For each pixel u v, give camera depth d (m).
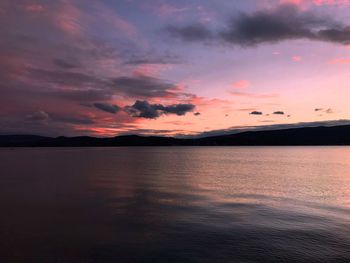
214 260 15.23
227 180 47.72
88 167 75.00
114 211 25.06
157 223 21.48
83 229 19.98
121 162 98.81
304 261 15.07
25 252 15.99
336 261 15.05
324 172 62.94
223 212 24.83
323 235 18.84
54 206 26.88
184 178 50.50
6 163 89.81
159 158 129.38
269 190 37.06
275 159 119.56
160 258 15.44
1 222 21.59
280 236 18.67
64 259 15.19
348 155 154.62
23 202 28.66
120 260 15.19
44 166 77.69
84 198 30.88
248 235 18.86
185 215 23.83
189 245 17.19
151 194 33.56
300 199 30.94
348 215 23.92
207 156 151.00
